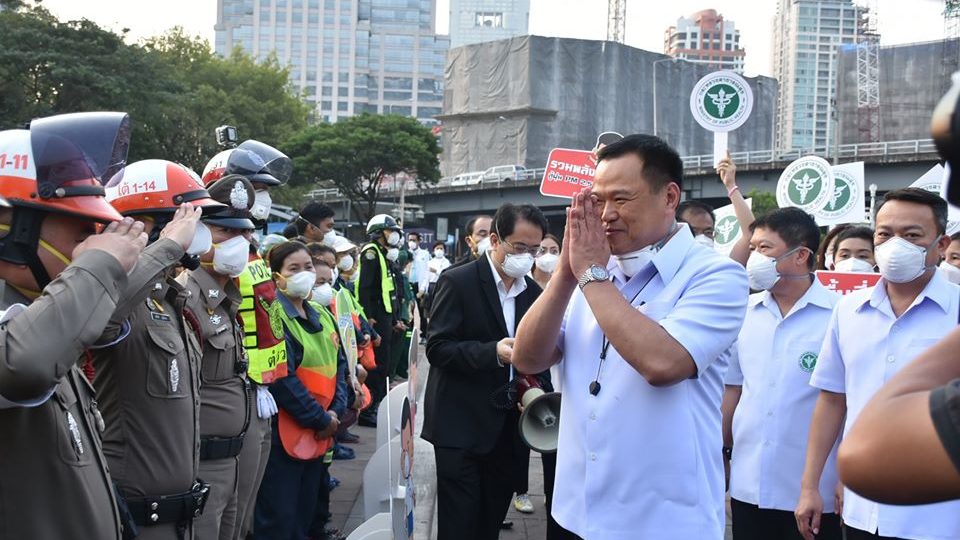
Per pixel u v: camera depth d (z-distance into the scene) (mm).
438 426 4688
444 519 4641
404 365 13047
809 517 3762
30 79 35625
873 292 3648
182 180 3783
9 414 2408
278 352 4934
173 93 39125
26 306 2490
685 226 3023
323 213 8656
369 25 176625
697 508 2809
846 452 1223
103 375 3387
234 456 4266
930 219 3488
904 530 3322
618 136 4734
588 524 2889
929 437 1135
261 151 5512
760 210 45562
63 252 2582
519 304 4902
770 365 4180
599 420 2889
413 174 57469
